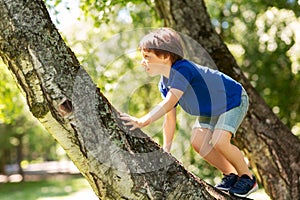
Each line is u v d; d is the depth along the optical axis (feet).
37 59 8.50
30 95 8.61
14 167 110.11
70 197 59.52
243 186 11.53
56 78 8.57
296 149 16.63
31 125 79.36
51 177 90.84
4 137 80.53
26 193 66.18
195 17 17.38
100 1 19.29
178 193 9.27
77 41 26.73
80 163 8.85
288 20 37.78
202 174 37.09
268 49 39.55
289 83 40.19
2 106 25.11
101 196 9.07
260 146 16.57
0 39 8.54
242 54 40.16
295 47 38.04
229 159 11.73
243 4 38.29
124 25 33.73
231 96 11.91
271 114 17.16
